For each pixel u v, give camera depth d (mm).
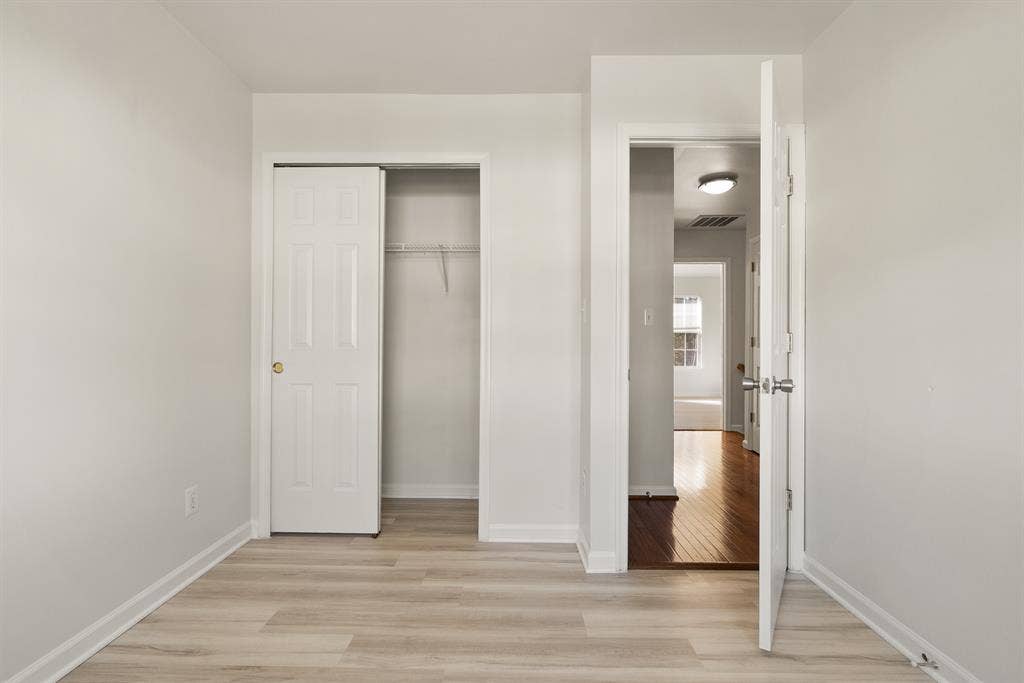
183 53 2598
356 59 2906
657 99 2875
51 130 1845
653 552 3037
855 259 2379
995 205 1660
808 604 2434
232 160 3049
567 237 3240
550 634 2162
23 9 1739
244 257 3186
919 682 1848
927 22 1942
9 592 1693
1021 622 1571
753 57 2877
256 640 2105
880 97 2209
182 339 2578
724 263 7633
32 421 1772
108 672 1895
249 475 3242
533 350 3223
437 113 3279
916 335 1998
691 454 5918
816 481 2697
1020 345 1581
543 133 3266
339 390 3312
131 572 2229
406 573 2746
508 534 3213
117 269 2152
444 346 4133
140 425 2285
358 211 3314
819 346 2676
